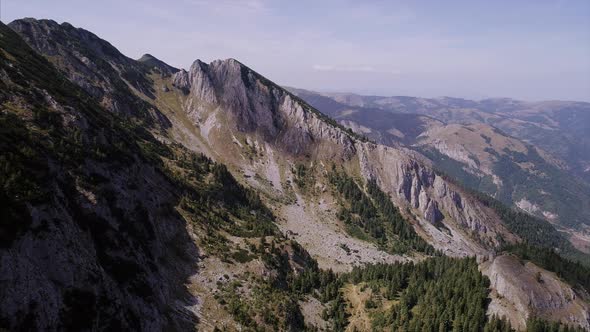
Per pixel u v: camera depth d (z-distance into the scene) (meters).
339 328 122.94
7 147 78.31
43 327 60.44
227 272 122.00
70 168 94.00
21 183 71.31
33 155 81.19
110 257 86.56
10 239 61.97
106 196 99.12
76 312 67.31
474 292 123.94
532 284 123.19
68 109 119.38
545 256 140.38
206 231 139.12
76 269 71.50
